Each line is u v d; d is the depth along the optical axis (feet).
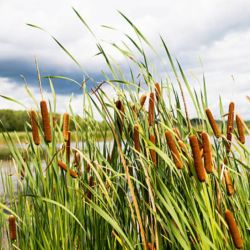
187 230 7.63
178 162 6.55
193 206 6.61
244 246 7.27
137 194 8.12
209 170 6.31
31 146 7.85
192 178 6.97
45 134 7.11
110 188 8.42
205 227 7.62
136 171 8.16
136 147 7.32
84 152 8.41
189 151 7.44
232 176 7.86
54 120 7.92
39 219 8.26
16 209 8.91
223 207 7.68
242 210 7.20
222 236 6.72
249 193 7.68
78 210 7.97
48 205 7.75
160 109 7.90
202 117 7.95
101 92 7.88
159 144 7.66
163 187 6.66
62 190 7.80
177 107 8.29
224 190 7.59
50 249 7.84
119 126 8.08
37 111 7.60
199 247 6.77
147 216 7.63
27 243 8.32
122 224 7.87
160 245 7.34
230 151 7.73
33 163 7.73
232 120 7.88
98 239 8.12
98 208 6.82
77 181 8.34
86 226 8.27
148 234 7.86
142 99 8.05
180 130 8.16
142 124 8.05
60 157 7.99
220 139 7.84
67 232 7.96
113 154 8.40
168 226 6.86
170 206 6.61
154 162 7.27
